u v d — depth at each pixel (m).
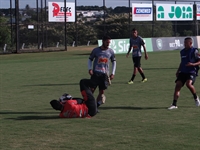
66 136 10.65
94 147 9.61
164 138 10.34
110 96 17.22
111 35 62.50
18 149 9.53
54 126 11.78
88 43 63.41
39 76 24.92
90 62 14.16
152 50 50.53
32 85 20.94
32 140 10.30
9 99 16.78
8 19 52.28
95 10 62.91
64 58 40.12
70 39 61.78
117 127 11.58
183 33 65.88
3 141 10.24
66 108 12.91
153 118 12.73
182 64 14.27
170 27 64.38
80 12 62.66
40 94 18.06
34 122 12.34
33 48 51.88
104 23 60.00
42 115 13.41
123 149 9.42
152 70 27.78
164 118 12.73
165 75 24.80
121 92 18.30
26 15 51.91
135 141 10.09
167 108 14.40
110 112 13.77
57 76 24.84
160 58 39.31
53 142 10.09
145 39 50.09
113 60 14.30
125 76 24.53
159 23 63.84
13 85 21.00
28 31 51.44
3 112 13.99
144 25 62.38
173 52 48.38
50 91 18.91
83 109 12.95
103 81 13.90
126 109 14.30
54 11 54.44
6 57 42.66
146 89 19.14
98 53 14.02
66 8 56.19
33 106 15.12
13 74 26.14
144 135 10.66
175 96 14.27
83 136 10.62
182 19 61.88
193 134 10.70
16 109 14.54
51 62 35.38
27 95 17.80
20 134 10.91
